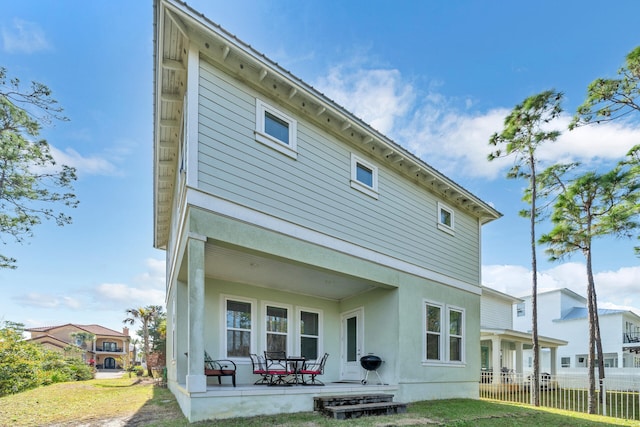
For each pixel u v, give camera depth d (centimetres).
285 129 723
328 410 619
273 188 672
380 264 855
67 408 659
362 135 852
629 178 1162
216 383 784
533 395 1121
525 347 2262
